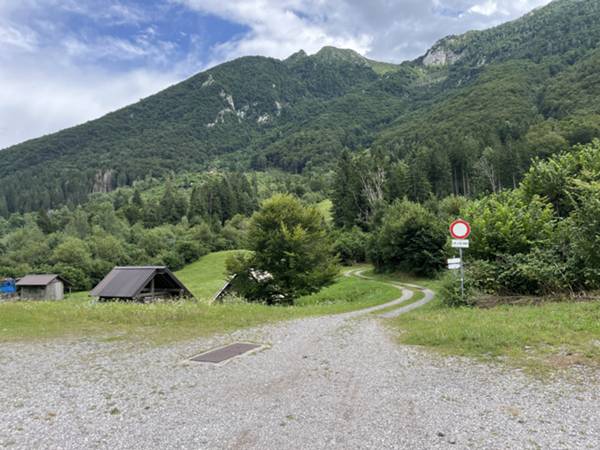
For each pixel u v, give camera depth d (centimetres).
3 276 8481
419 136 18362
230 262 3155
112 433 505
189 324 1291
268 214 3169
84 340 1102
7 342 1095
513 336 880
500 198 2495
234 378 720
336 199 9925
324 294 4234
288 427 507
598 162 2498
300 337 1077
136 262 9725
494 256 1842
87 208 15350
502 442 455
